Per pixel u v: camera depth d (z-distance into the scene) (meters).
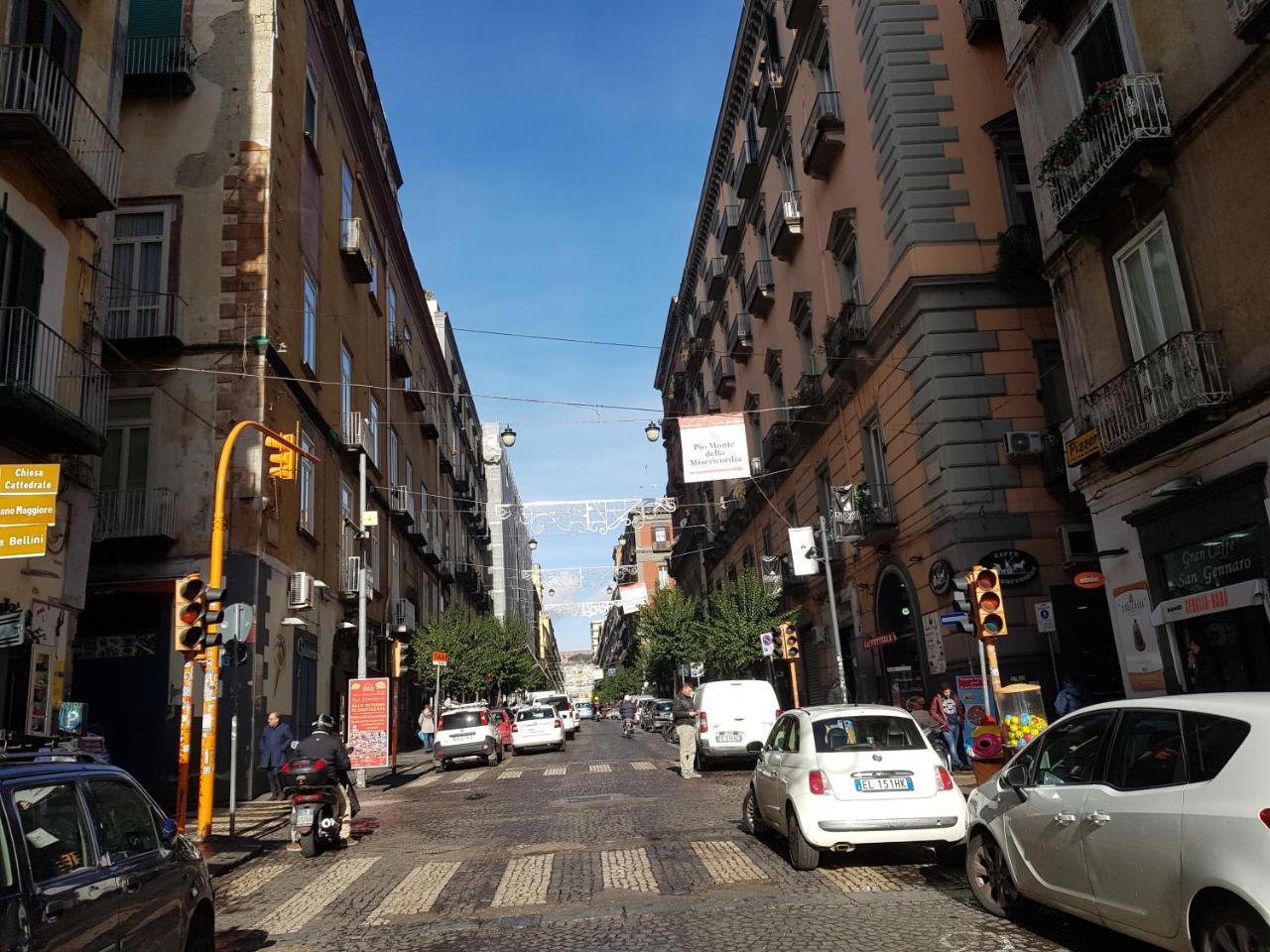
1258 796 4.31
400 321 38.12
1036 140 14.42
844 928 6.36
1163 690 12.01
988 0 19.72
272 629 19.11
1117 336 12.69
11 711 11.31
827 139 22.75
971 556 17.22
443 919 7.30
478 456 69.75
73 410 12.39
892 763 8.36
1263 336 10.12
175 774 17.42
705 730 18.22
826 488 26.44
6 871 3.65
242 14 21.00
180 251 19.62
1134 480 12.50
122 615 18.28
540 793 16.67
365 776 21.95
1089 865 5.32
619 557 107.12
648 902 7.40
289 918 7.70
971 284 18.58
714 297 40.69
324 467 24.27
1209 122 10.69
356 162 30.17
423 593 41.09
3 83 11.17
